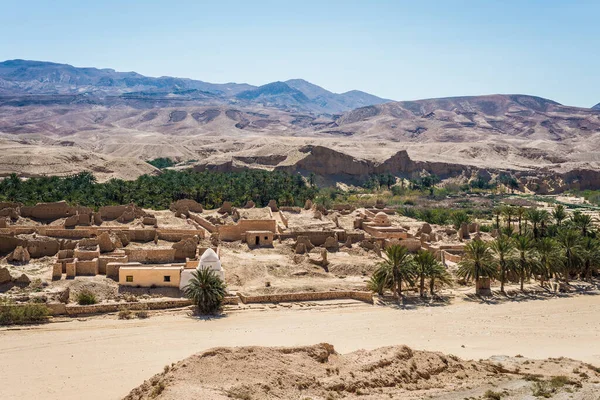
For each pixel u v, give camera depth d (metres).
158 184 146.88
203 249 81.94
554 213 120.69
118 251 79.81
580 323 69.69
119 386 47.62
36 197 126.00
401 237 100.88
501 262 82.12
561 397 42.22
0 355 53.91
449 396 42.12
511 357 55.25
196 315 67.69
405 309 73.25
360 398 40.81
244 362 42.94
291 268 85.12
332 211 130.25
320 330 63.59
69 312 65.75
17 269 73.94
